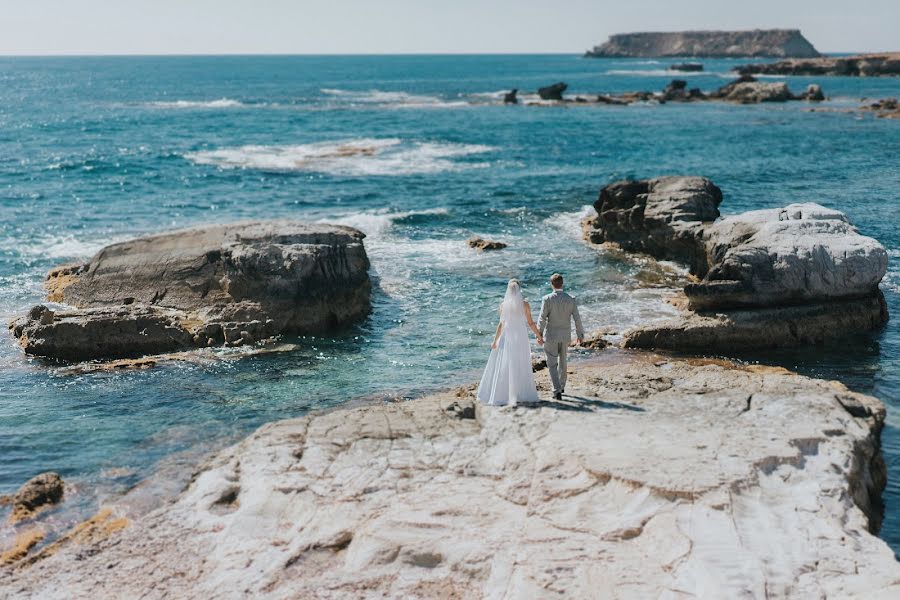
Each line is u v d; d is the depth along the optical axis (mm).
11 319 17266
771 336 15898
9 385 13891
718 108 80375
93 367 14727
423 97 101312
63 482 10086
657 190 23953
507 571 6988
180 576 7512
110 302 17922
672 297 19094
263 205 32062
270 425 10594
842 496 7984
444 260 23016
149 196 33781
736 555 6914
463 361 15281
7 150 47969
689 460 8445
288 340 16562
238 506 8688
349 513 8133
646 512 7582
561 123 66312
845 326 16531
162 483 10070
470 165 43188
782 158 44000
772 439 9078
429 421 10492
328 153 47656
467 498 8234
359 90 119812
